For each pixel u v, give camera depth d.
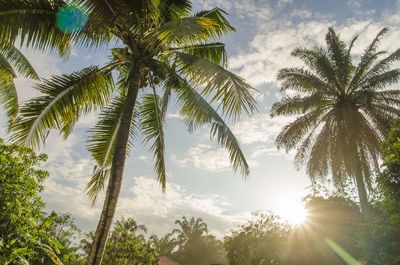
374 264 8.24
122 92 9.80
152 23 7.93
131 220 28.39
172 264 42.53
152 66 7.95
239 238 21.30
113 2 7.33
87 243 27.55
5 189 6.29
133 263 25.62
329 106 21.38
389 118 18.67
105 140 9.48
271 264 18.70
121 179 6.74
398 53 19.36
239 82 7.19
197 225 61.62
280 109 20.81
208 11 8.91
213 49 9.33
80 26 7.20
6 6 6.78
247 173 8.22
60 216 26.14
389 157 7.62
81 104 8.18
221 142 8.25
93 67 8.06
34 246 5.01
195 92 8.71
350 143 18.84
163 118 9.23
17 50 13.20
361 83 20.47
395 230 7.70
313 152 21.33
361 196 17.33
